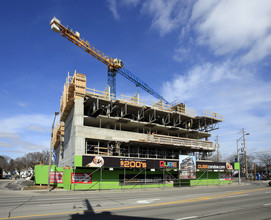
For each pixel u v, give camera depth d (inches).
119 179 1081.4
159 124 1628.9
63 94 1557.6
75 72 1283.2
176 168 1194.0
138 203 533.3
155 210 434.3
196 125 1875.0
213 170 1422.2
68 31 2258.9
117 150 1298.0
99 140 1268.5
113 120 1368.1
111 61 2822.3
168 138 1453.0
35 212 403.5
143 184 1155.9
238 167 1568.7
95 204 512.7
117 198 645.9
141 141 1275.8
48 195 745.0
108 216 372.8
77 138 1162.0
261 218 371.2
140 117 1482.5
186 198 642.8
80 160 932.0
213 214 398.9
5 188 1082.1
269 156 2994.6
